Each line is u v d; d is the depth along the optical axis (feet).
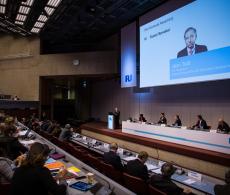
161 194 8.80
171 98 32.99
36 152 6.38
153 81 27.99
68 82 57.67
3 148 12.55
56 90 62.39
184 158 19.02
